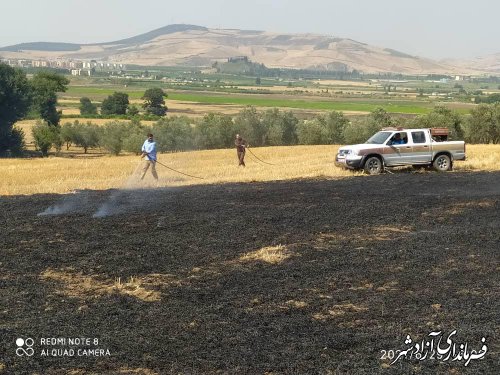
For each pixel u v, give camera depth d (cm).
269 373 754
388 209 1909
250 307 1008
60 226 1627
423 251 1384
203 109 16525
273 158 4375
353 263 1279
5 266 1233
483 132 6328
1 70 8688
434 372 764
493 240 1488
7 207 1947
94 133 9081
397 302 1035
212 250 1380
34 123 12706
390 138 3050
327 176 2914
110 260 1286
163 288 1104
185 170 3344
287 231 1584
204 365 776
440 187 2433
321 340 865
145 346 835
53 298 1041
